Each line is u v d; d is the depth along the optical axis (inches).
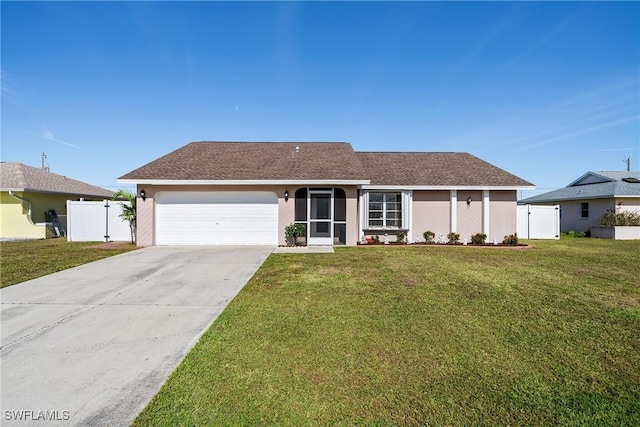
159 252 434.9
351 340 155.7
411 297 225.9
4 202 667.4
